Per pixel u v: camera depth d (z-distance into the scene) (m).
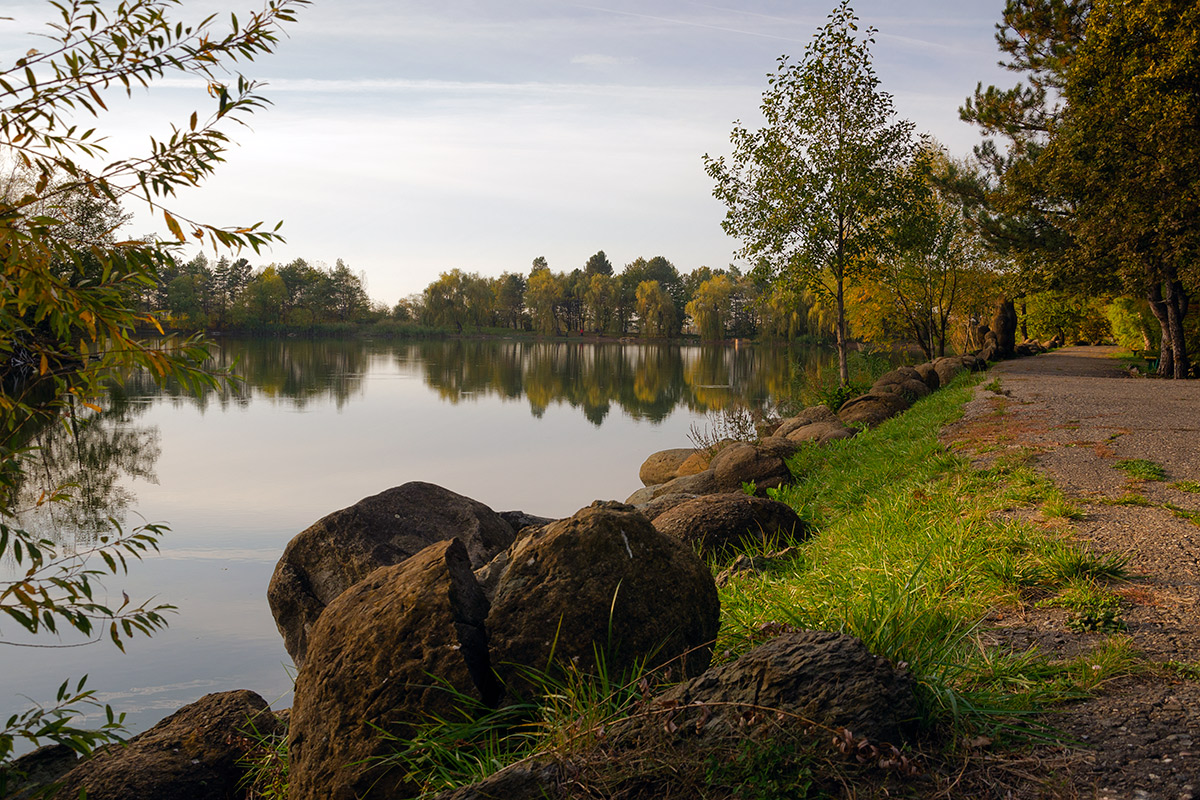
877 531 7.10
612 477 18.17
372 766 3.13
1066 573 5.23
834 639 3.08
